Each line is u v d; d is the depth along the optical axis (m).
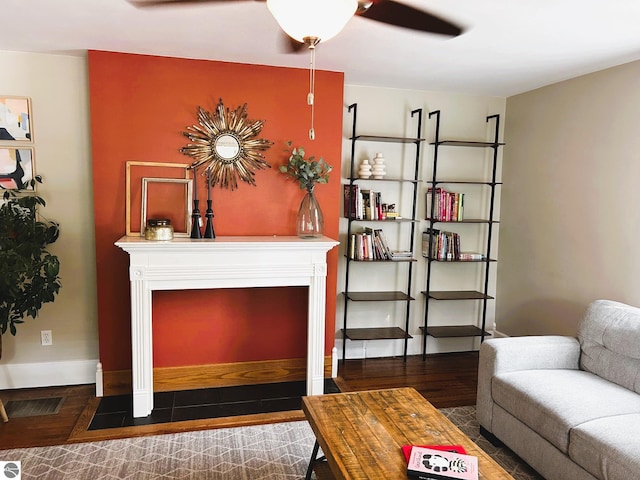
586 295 3.46
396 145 4.16
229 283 3.13
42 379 3.45
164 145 3.28
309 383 3.39
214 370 3.56
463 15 2.30
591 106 3.40
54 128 3.28
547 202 3.85
